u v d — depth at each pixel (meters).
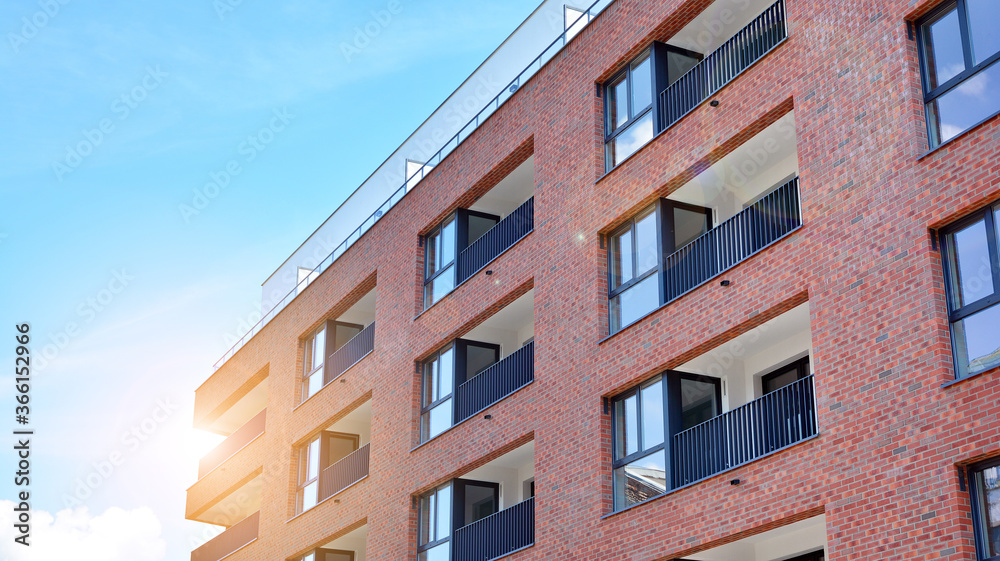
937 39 16.73
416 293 29.61
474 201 28.75
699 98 22.08
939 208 15.72
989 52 15.92
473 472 26.20
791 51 19.06
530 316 26.67
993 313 14.95
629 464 21.03
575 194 23.86
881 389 15.91
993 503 14.39
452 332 27.42
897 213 16.33
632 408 21.30
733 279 19.27
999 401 14.28
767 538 19.47
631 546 19.98
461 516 26.08
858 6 17.88
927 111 16.59
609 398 21.78
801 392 19.91
